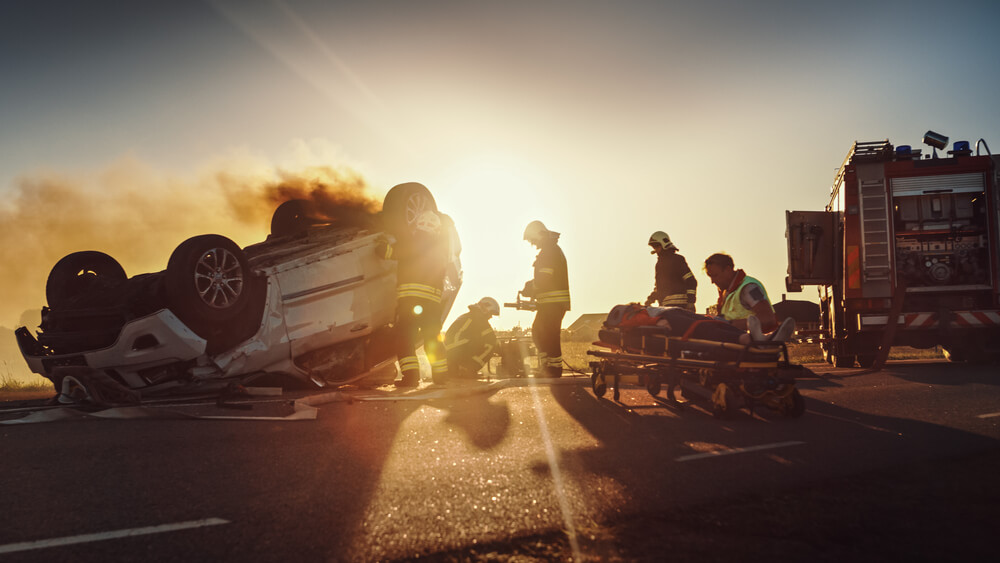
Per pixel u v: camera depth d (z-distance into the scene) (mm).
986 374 9703
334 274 8266
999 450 4070
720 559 2285
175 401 6586
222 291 7020
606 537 2525
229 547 2471
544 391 7773
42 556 2414
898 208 12023
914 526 2609
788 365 5520
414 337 8430
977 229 11875
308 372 8000
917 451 4047
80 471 3691
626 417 5609
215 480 3455
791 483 3279
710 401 5629
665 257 9906
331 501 3047
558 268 9430
